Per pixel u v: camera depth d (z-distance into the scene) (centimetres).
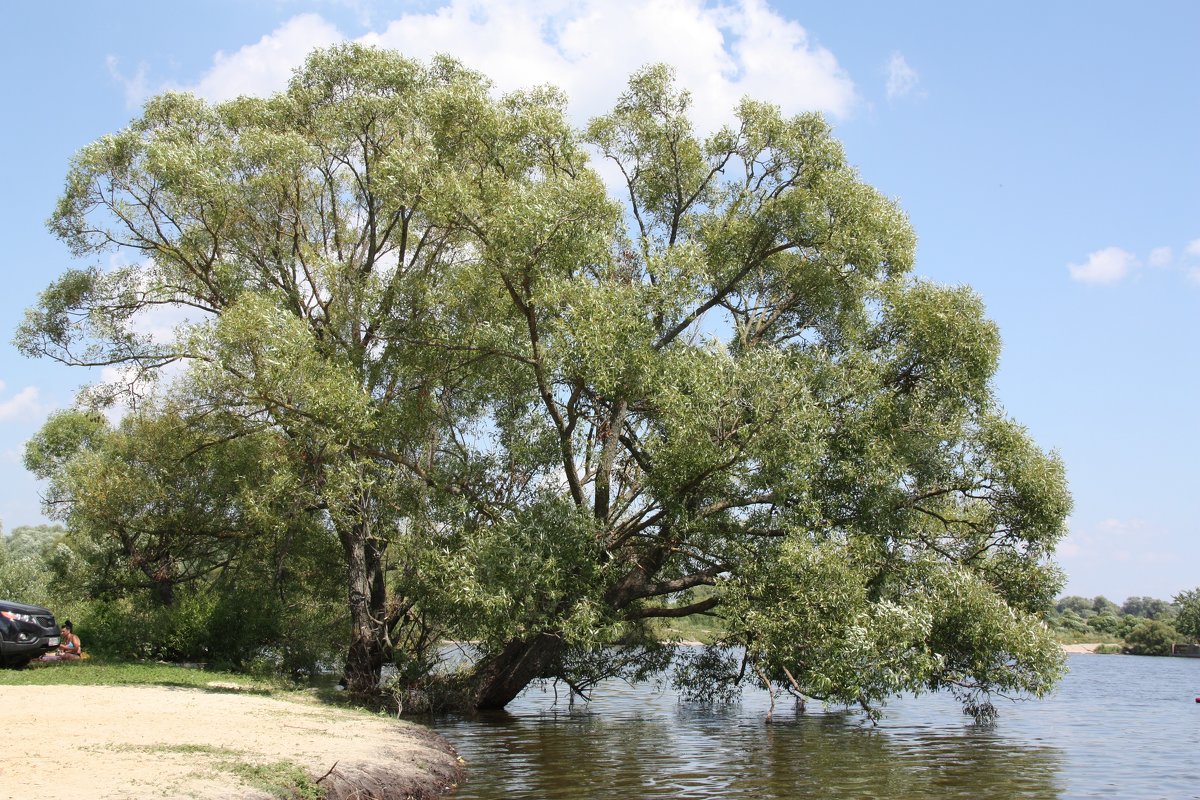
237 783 982
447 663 2514
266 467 2462
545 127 2427
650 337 2116
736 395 2027
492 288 2303
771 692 2278
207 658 2780
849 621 1850
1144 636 9688
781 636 1895
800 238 2378
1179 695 3762
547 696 3141
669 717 2481
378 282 2420
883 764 1675
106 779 938
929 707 2861
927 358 2216
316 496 2261
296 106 2617
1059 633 2289
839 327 2514
